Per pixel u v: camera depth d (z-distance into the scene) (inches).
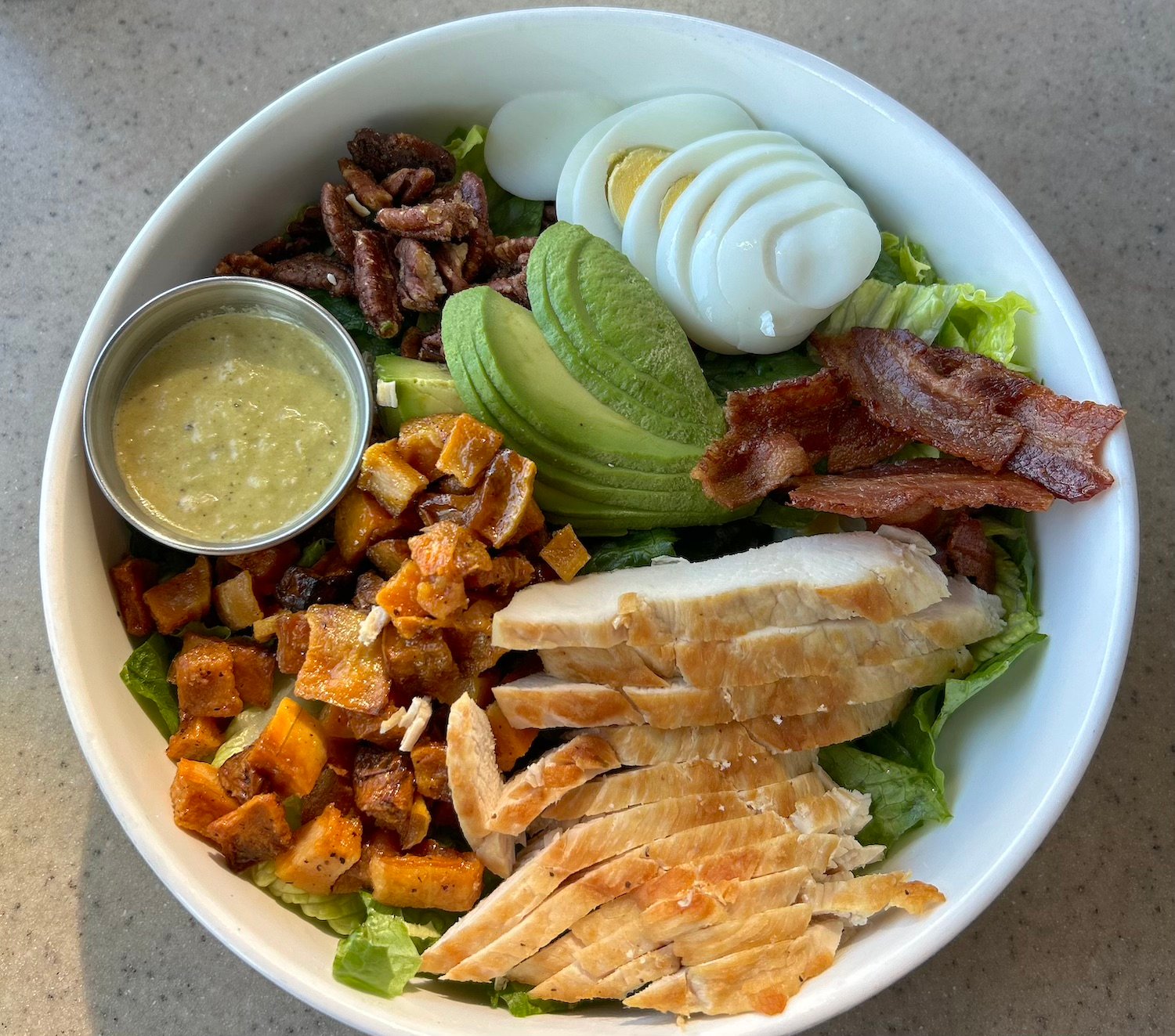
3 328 12.3
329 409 10.1
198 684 9.7
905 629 9.8
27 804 11.4
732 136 10.8
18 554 11.9
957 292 10.7
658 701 9.4
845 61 12.7
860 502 9.5
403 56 10.5
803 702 9.6
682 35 10.5
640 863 9.1
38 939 11.1
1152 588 11.7
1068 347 10.0
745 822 9.3
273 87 12.7
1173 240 12.3
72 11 12.8
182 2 12.8
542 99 11.2
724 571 10.0
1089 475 9.4
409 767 9.5
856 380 10.5
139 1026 10.9
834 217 10.3
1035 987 11.1
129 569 10.1
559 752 9.4
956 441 10.0
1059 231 12.3
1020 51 12.6
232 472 9.9
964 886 9.2
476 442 9.6
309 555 10.3
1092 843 11.3
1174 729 11.5
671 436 10.4
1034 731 9.8
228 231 11.0
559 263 10.5
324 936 9.6
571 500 10.4
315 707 10.0
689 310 10.8
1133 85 12.6
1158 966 11.1
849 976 9.0
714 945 9.0
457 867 9.4
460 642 9.6
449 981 9.6
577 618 9.3
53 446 9.6
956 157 10.3
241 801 9.4
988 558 10.3
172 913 11.1
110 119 12.7
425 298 10.8
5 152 12.6
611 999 9.5
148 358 10.1
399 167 11.2
